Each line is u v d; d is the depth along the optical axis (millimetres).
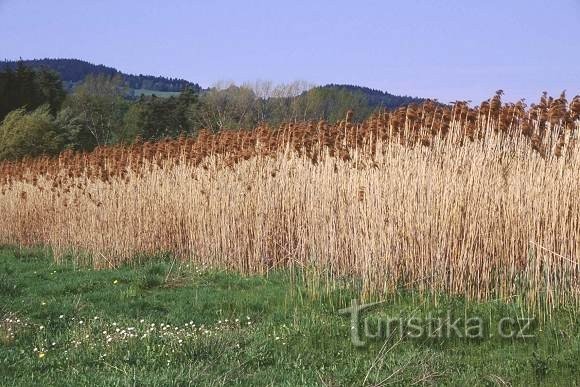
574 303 9727
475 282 10711
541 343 8789
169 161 17953
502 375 7680
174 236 17516
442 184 11180
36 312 11234
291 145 14844
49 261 19047
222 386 7398
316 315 10266
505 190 10695
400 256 11500
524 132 10688
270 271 14430
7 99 60969
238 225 14930
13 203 24109
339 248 12648
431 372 7699
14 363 8547
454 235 10891
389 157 12023
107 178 17828
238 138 16266
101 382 7555
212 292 12875
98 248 17375
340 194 12758
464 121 11602
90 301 12375
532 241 10031
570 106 10258
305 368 8180
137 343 9039
